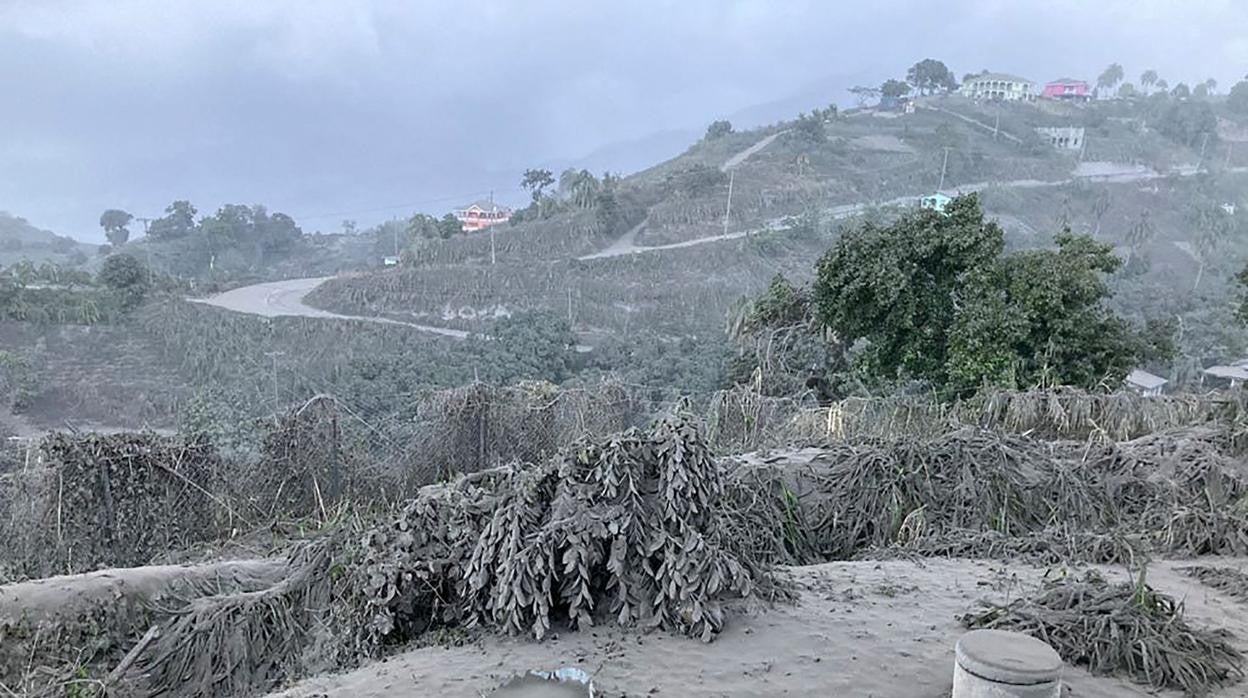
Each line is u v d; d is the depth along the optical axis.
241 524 8.17
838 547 7.52
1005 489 7.68
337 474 8.73
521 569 5.11
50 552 7.01
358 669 5.02
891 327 14.95
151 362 24.98
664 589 5.13
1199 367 26.55
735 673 4.57
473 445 9.48
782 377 16.44
